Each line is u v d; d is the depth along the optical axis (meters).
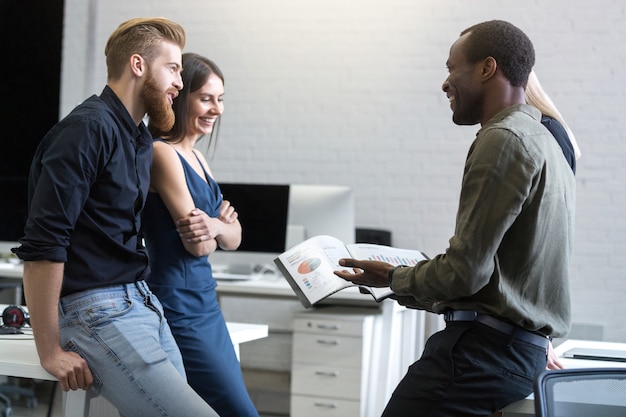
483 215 1.70
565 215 1.82
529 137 1.75
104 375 1.83
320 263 2.09
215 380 2.39
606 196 5.36
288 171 5.85
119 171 1.88
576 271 5.39
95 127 1.81
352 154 5.75
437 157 5.63
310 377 3.91
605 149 5.36
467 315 1.80
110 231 1.88
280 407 4.85
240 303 5.98
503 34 1.87
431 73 5.64
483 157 1.73
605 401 1.53
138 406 1.84
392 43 5.70
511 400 1.78
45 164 1.77
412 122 5.67
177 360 2.02
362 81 5.74
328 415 3.88
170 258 2.38
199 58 2.54
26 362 1.89
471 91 1.89
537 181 1.74
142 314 1.92
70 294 1.86
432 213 5.63
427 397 1.79
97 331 1.84
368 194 5.72
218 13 5.96
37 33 5.20
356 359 3.84
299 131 5.84
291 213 4.45
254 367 5.90
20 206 4.85
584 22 5.39
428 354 1.83
